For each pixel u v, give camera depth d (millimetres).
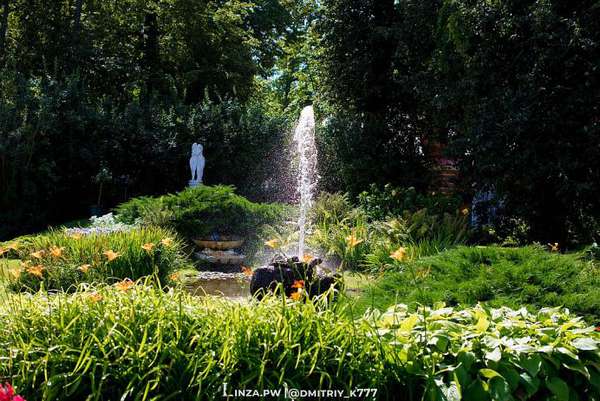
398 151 16406
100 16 22156
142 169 17750
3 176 15023
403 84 14680
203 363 2479
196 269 9875
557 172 10562
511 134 10641
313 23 17953
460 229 10273
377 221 10859
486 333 2717
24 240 9148
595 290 3803
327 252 9711
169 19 23594
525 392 2516
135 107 17828
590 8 10180
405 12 14844
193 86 23906
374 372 2543
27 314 2785
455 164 13250
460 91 11977
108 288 3129
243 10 24406
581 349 2625
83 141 16609
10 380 2402
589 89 10359
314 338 2627
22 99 15242
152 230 8336
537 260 4105
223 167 18344
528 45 10953
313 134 16859
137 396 2344
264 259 10719
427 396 2492
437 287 3947
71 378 2436
